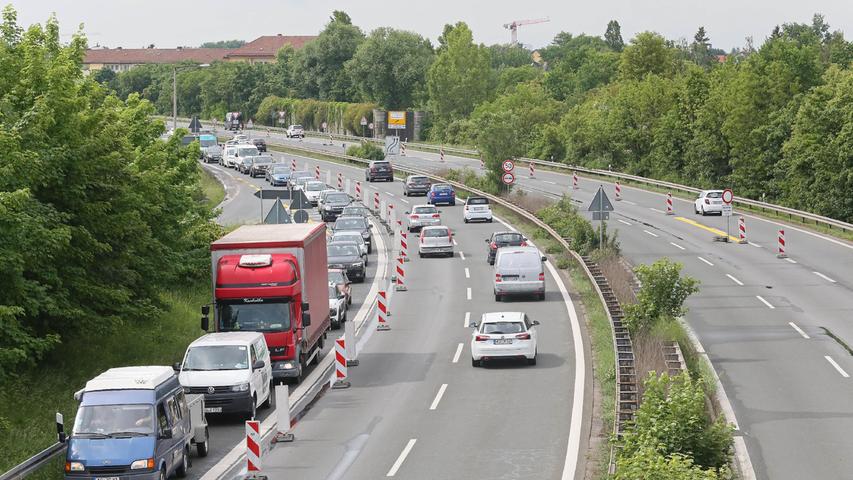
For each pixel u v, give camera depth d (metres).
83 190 41.97
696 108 143.38
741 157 128.50
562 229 86.38
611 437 31.06
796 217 103.81
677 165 146.00
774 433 36.72
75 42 50.12
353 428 38.19
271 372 44.25
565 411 39.53
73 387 41.78
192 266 64.19
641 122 155.38
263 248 46.19
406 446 35.34
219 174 158.75
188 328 56.41
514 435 36.38
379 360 50.88
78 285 41.53
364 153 172.38
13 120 40.19
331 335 57.88
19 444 33.88
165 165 58.53
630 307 50.88
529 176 148.38
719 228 96.56
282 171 140.12
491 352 47.22
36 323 41.31
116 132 45.22
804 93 128.00
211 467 33.56
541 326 56.78
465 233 97.00
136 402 30.95
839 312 58.94
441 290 70.12
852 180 104.94
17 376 37.34
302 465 33.31
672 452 29.44
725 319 57.94
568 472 31.70
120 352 48.62
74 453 29.98
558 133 166.88
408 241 94.38
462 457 33.72
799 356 48.91
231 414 41.12
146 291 49.34
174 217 55.34
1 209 34.12
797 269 73.69
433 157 183.88
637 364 42.31
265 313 45.50
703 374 44.16
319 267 51.72
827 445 35.03
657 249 83.81
